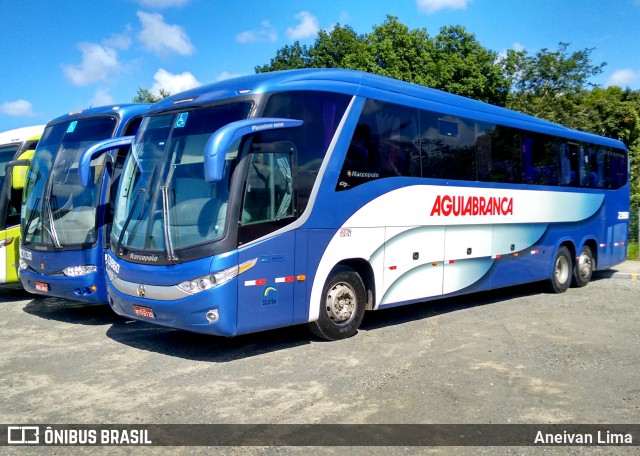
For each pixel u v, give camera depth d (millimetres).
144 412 5703
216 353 7859
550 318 10461
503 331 9344
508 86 36469
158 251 7301
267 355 7758
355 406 5855
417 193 9602
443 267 10172
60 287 9523
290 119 7680
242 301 7117
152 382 6625
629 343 8594
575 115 31250
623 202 16078
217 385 6504
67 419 5543
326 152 8156
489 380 6746
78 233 9469
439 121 10195
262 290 7320
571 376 6945
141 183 7875
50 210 9859
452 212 10312
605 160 15297
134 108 10289
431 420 5504
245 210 7188
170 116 8070
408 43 36438
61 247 9516
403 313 10914
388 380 6703
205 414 5633
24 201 10547
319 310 8109
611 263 15578
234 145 7211
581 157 14258
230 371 7031
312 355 7742
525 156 12289
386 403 5945
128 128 10094
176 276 7059
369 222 8758
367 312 11016
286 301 7613
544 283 13617
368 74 9164
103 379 6758
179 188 7449
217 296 6938
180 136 7758
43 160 10523
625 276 16484
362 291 8852
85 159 8523
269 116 7496
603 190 15109
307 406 5848
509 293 13562
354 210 8516
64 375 6922
